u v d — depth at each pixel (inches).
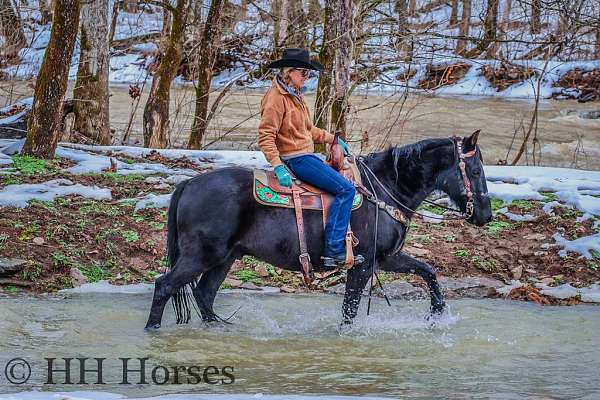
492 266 431.5
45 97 538.6
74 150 583.8
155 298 324.2
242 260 431.5
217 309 366.6
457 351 314.7
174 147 745.6
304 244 319.9
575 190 519.8
